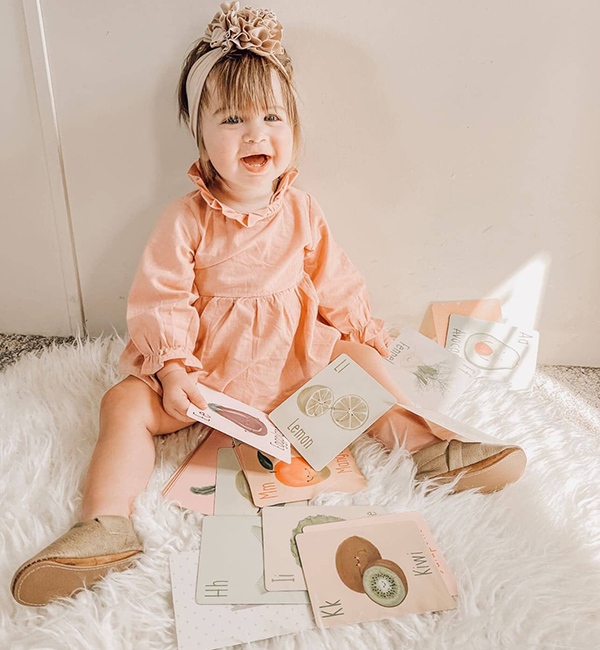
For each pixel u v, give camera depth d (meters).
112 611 0.68
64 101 1.07
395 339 1.23
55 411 1.01
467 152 1.11
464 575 0.75
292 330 1.02
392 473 0.91
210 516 0.82
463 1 0.99
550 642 0.68
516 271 1.23
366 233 1.19
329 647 0.67
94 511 0.77
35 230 1.20
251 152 0.91
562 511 0.87
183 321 0.95
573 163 1.12
